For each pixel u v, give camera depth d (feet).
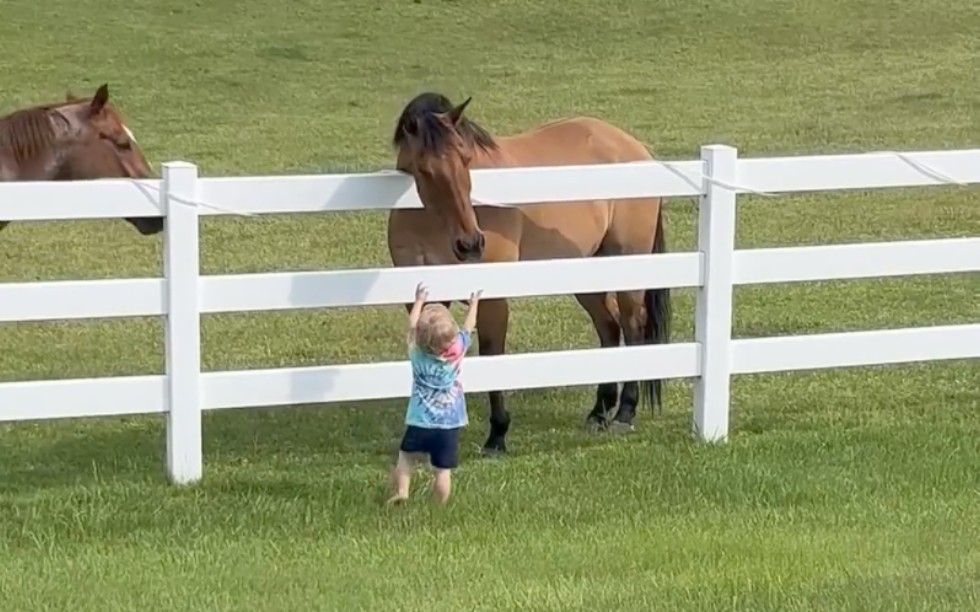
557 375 26.68
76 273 46.70
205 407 24.68
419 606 17.61
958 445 26.40
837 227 52.11
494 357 26.25
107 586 18.70
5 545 20.99
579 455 26.23
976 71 89.20
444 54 98.78
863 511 22.33
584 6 110.93
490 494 23.49
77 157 28.17
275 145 71.61
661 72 92.94
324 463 26.48
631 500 23.24
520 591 18.08
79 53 94.99
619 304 31.27
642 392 31.55
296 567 19.58
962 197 57.00
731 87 87.45
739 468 24.88
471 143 24.93
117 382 24.07
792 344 27.89
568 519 22.25
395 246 27.14
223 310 24.63
